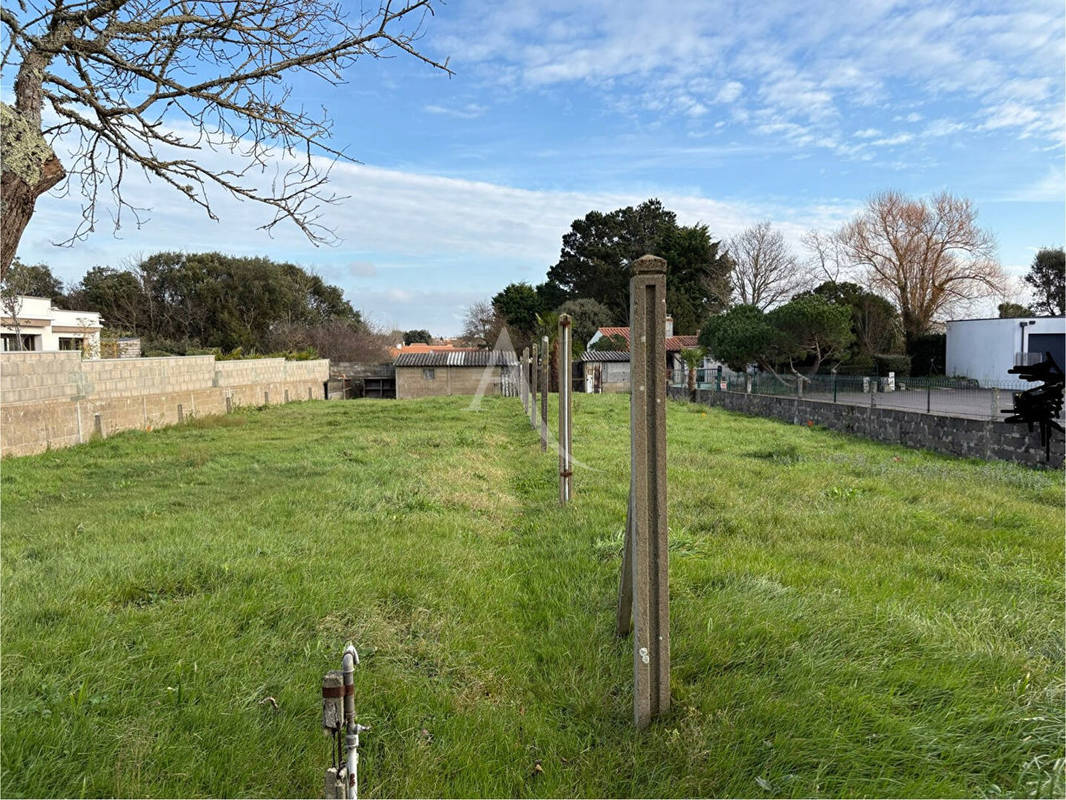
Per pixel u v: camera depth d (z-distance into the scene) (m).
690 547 5.29
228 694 2.99
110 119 2.94
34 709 2.73
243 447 12.68
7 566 4.81
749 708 2.90
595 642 3.68
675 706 3.00
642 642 2.91
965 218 36.00
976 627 3.75
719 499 7.03
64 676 3.02
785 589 4.18
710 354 31.42
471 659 3.52
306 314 46.88
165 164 3.02
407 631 3.79
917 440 14.19
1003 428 11.62
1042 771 2.47
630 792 2.60
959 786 2.42
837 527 6.00
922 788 2.41
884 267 37.50
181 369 19.38
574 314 43.06
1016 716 2.79
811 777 2.53
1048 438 10.64
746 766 2.62
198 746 2.65
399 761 2.68
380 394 36.81
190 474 9.82
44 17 2.58
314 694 3.02
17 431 12.30
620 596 3.64
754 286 46.22
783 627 3.55
